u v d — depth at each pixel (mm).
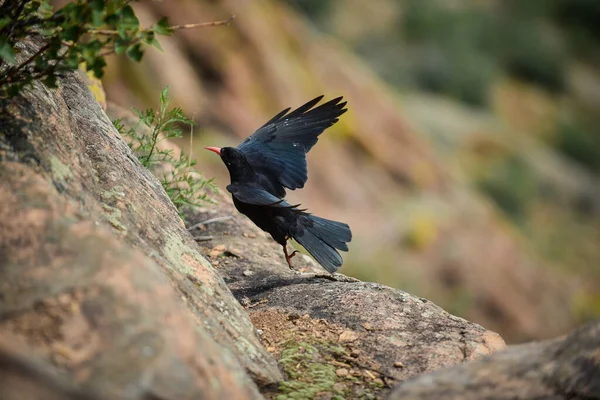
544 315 35781
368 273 29406
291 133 10422
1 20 6383
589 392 5586
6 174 6203
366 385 7461
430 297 30984
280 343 8094
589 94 72188
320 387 7277
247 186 9734
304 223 9844
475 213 36938
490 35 70188
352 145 35469
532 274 36219
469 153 51500
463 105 61062
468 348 8039
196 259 7891
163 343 5289
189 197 11305
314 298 9031
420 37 66375
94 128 8570
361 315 8562
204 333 6676
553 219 50406
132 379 5066
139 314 5406
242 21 32875
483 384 6008
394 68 60125
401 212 33562
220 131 29984
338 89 36625
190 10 31328
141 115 10320
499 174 50031
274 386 7078
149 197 8211
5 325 5293
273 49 34000
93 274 5559
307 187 32188
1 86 6980
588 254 47812
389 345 8070
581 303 38219
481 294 32906
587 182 56906
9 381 4719
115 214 7387
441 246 32969
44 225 5832
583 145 64000
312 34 39094
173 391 5125
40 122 7102
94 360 5148
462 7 73062
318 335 8234
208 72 31078
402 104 51000
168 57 29000
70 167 7078
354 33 64375
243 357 7012
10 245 5715
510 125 62312
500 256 35469
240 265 10766
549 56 71562
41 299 5414
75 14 6438
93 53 6531
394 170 35844
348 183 33656
